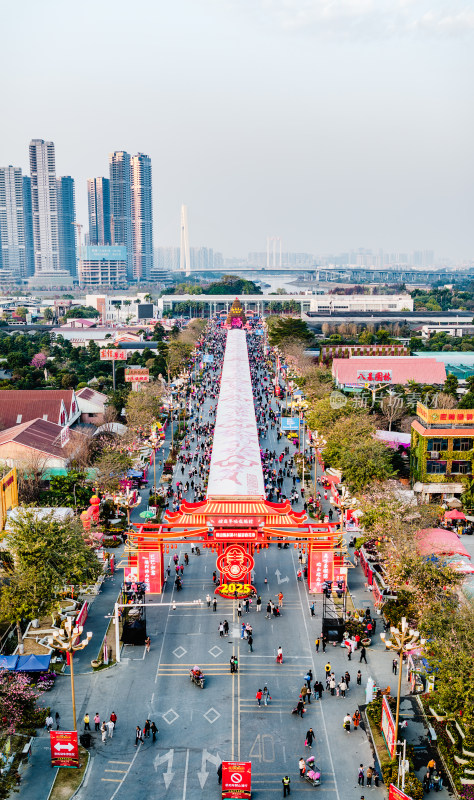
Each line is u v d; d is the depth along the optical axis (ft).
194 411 611.47
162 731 211.82
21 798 185.06
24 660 231.71
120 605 250.98
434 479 382.83
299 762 196.44
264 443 516.73
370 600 291.17
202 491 402.72
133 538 300.40
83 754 202.69
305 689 225.56
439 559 266.36
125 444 441.27
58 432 448.24
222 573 294.66
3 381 636.89
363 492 359.46
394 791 177.99
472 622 211.41
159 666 246.68
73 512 333.83
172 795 186.39
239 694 230.27
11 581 253.44
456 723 205.05
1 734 189.67
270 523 295.69
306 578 313.12
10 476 330.34
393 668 243.40
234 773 180.86
